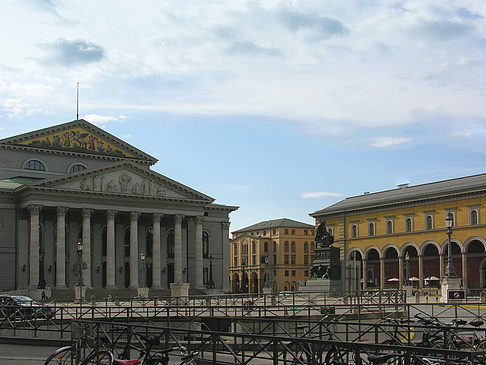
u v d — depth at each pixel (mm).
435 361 19469
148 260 106438
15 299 53344
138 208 99500
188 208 104188
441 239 105812
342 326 44344
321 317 44312
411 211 111500
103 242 102438
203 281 110750
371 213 119250
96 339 23297
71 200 94188
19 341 35156
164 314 50938
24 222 95188
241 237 184250
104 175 96875
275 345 18625
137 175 99625
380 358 18312
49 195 92500
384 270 116000
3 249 93562
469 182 105375
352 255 122438
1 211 94188
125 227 104875
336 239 126188
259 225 188625
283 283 174000
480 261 104625
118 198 97750
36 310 44250
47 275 96688
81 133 104562
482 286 103625
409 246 115625
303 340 17891
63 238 92750
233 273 186875
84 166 104438
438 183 113938
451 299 55875
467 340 29672
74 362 22578
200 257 104812
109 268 96312
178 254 102625
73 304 68812
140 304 68250
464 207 102750
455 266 108438
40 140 101500
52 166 102250
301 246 178750
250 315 46656
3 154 99062
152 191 100500
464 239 102062
